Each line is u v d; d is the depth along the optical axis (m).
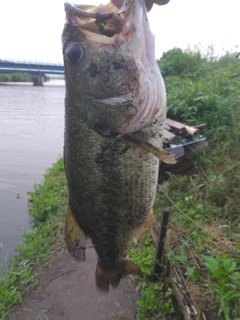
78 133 0.31
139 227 0.34
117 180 0.31
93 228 0.34
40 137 2.05
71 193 0.33
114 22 0.24
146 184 0.32
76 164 0.32
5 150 1.69
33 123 2.60
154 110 0.29
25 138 2.01
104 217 0.33
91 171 0.31
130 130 0.29
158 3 0.29
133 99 0.28
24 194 1.07
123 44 0.27
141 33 0.28
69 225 0.34
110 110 0.28
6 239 0.77
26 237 0.76
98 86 0.28
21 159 1.52
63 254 0.65
